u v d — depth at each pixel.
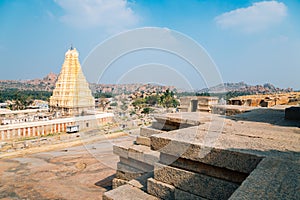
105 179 8.05
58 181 8.04
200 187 3.25
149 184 3.77
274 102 12.57
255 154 2.89
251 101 13.05
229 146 3.27
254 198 1.89
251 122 5.68
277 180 2.21
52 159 10.99
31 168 9.64
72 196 6.77
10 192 7.23
